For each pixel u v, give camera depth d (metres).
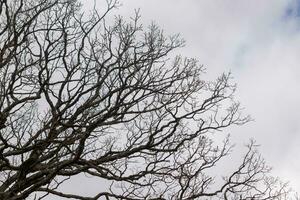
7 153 10.04
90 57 10.68
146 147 10.83
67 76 10.41
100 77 10.62
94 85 10.79
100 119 9.58
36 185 9.33
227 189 10.39
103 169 10.70
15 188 9.45
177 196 9.95
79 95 10.42
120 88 10.42
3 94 10.56
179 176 10.51
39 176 9.88
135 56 10.78
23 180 9.64
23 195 9.27
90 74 10.73
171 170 10.68
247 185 10.57
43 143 9.89
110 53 10.73
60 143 10.34
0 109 10.20
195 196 10.11
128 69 10.80
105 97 10.71
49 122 10.54
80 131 10.46
